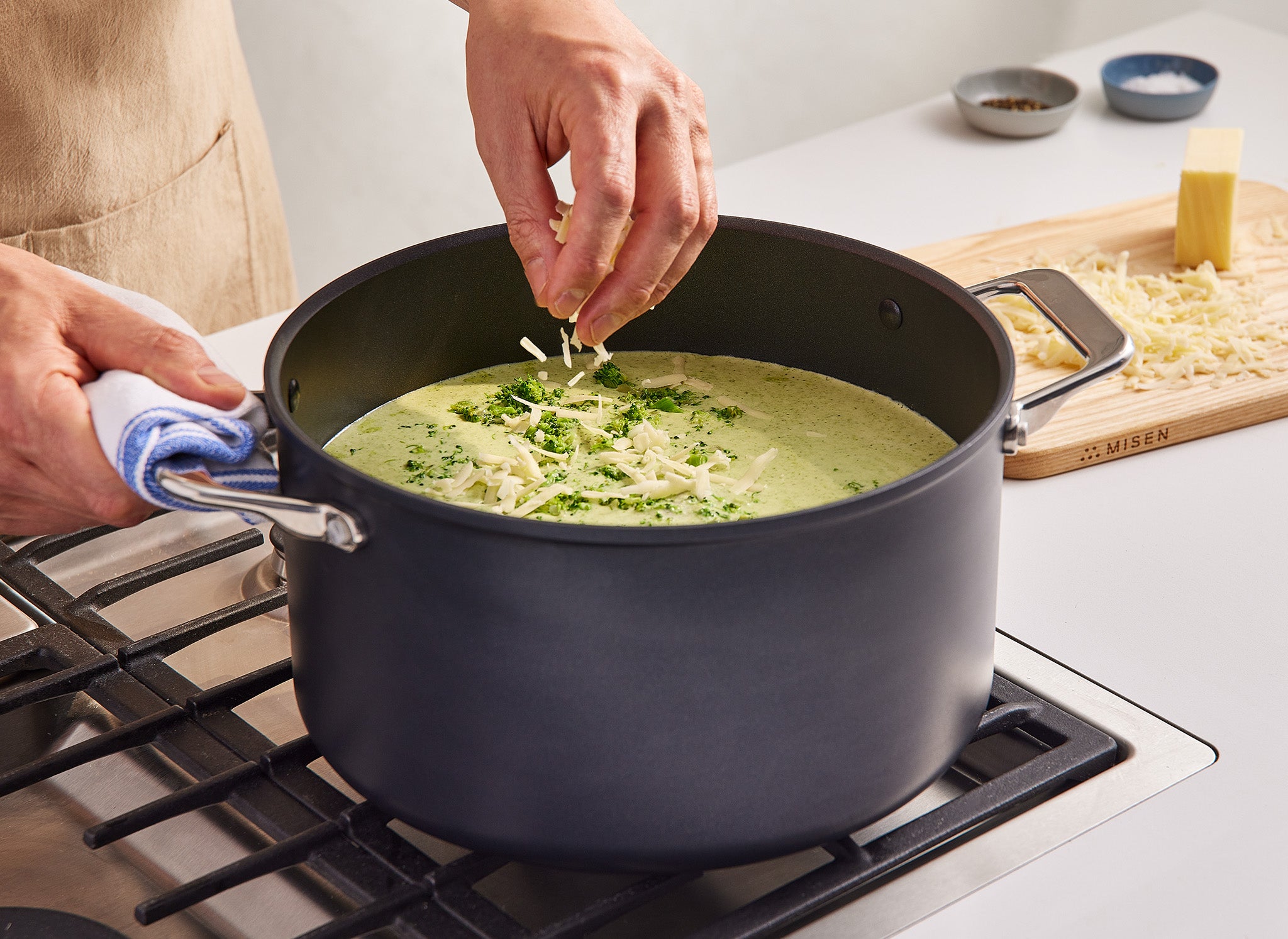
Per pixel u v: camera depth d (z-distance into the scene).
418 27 2.29
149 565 0.88
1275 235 1.43
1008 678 0.79
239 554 0.92
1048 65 1.90
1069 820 0.67
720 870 0.66
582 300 0.74
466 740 0.56
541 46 0.76
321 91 2.29
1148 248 1.41
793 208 1.53
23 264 0.71
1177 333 1.22
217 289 1.48
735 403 0.89
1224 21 2.03
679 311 0.93
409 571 0.54
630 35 0.78
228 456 0.64
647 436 0.81
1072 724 0.73
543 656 0.53
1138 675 0.80
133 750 0.73
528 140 0.78
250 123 1.52
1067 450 1.06
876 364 0.87
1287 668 0.81
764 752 0.56
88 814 0.70
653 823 0.57
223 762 0.69
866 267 0.82
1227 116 1.75
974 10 2.67
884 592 0.54
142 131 1.32
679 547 0.50
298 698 0.66
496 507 0.75
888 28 2.63
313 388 0.76
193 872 0.66
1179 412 1.11
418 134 2.40
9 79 1.20
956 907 0.61
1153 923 0.61
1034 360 1.22
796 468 0.81
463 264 0.84
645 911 0.64
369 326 0.81
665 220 0.74
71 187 1.28
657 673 0.53
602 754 0.55
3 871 0.66
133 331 0.68
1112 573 0.92
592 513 0.74
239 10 2.15
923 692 0.59
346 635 0.58
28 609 0.82
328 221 2.42
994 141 1.71
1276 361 1.19
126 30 1.26
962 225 1.50
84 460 0.64
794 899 0.60
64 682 0.73
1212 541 0.96
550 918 0.64
